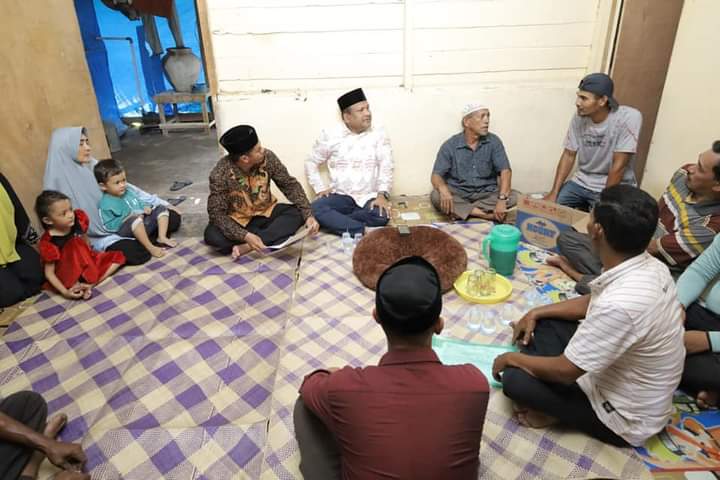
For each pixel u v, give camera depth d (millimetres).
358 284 2459
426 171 3506
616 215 1254
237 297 2400
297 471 1483
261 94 3209
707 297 1729
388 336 1103
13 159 2703
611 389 1427
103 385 1873
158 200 3047
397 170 3486
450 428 1004
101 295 2463
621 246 1282
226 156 2717
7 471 1371
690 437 1554
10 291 2371
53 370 1962
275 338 2096
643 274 1273
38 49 2840
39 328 2221
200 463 1541
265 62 3150
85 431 1665
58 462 1433
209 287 2494
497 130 3402
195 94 5668
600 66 3238
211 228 2793
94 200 2779
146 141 5559
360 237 2922
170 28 5477
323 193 3232
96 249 2764
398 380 1049
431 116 3326
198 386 1852
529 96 3307
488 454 1514
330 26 3080
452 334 2037
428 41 3168
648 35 3088
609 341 1266
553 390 1497
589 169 2916
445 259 2398
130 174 4418
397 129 3354
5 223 2377
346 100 3049
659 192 2955
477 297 2246
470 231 2979
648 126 3328
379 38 3135
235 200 2781
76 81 3131
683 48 2660
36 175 2850
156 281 2568
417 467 988
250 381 1865
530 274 2477
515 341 1879
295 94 3209
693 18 2578
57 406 1779
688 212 1921
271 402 1751
